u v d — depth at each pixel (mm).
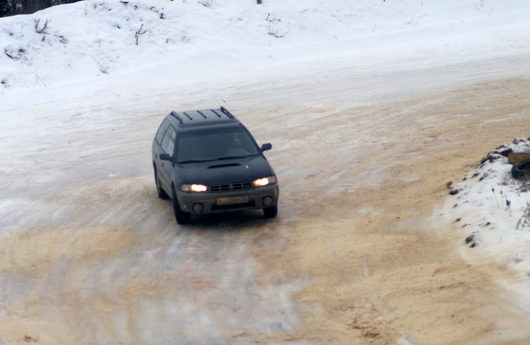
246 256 21047
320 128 40781
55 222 25812
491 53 62812
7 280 19906
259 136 39781
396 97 48156
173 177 24469
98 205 27844
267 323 16125
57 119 46219
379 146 35719
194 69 61406
